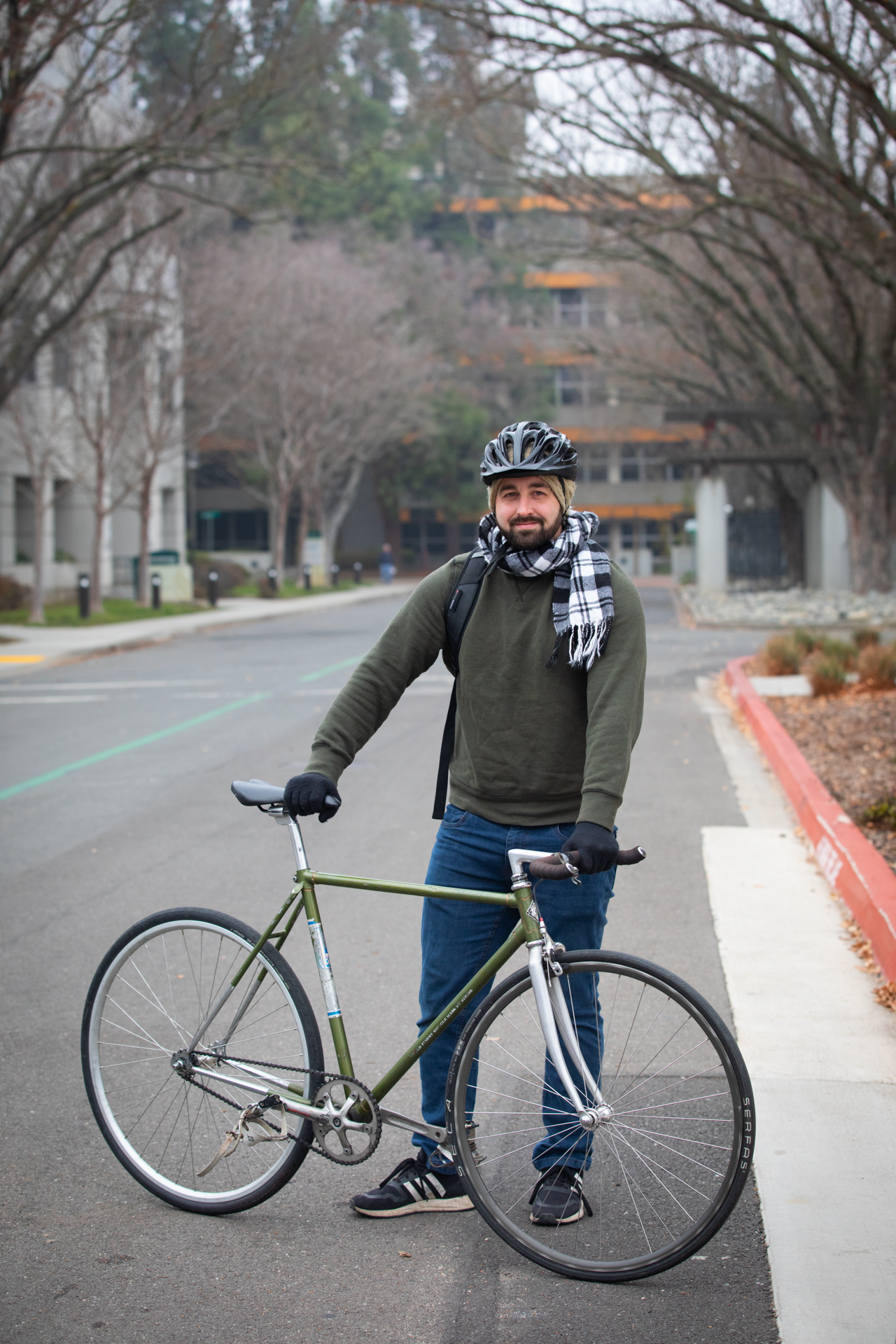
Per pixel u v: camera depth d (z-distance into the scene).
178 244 31.73
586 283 72.62
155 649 25.23
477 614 3.53
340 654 22.66
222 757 11.91
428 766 11.28
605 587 3.40
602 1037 3.50
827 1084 4.42
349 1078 3.55
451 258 70.44
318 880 3.66
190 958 3.84
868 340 31.08
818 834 7.81
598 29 14.20
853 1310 3.11
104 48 19.03
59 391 37.56
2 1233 3.59
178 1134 3.83
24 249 24.86
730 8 13.34
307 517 56.88
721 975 5.62
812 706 13.69
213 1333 3.07
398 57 41.31
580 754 3.51
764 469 44.69
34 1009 5.44
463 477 74.62
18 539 42.44
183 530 53.31
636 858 3.21
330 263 47.59
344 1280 3.31
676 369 43.66
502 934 3.59
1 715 15.51
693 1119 3.50
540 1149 3.46
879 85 16.88
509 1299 3.22
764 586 42.59
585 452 80.38
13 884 7.56
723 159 20.56
